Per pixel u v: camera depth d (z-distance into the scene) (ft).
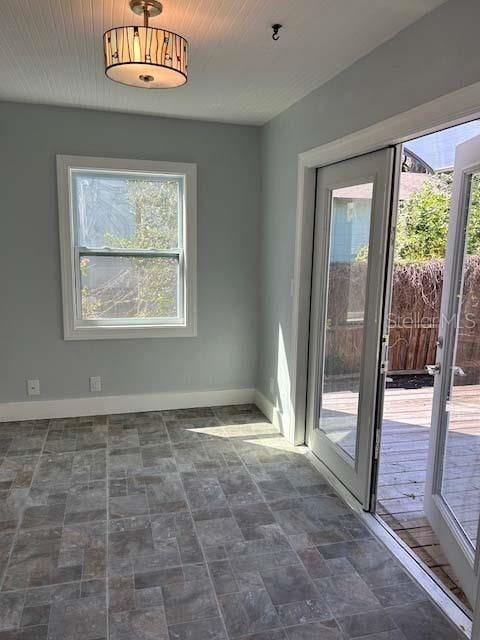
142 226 13.28
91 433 12.23
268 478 10.08
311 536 8.13
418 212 19.94
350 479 9.50
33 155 12.01
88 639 5.98
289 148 11.53
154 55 6.21
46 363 12.92
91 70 9.35
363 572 7.29
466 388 7.29
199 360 14.12
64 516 8.57
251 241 13.98
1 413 12.79
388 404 15.96
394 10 6.56
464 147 7.21
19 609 6.43
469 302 7.23
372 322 8.57
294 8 6.66
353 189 9.21
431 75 6.59
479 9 5.73
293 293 11.43
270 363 13.35
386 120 7.57
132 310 13.53
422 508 9.25
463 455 7.36
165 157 12.94
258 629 6.18
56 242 12.47
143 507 8.91
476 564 6.41
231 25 7.22
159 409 13.99
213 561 7.46
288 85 9.83
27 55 8.57
